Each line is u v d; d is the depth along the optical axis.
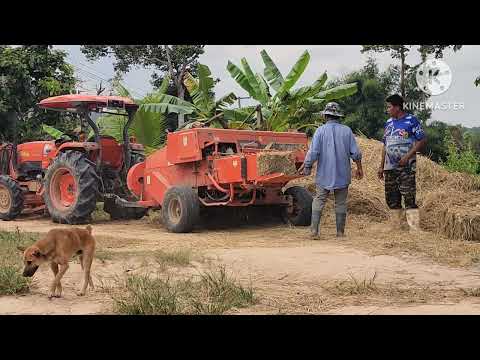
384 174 7.62
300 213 8.62
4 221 10.53
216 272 5.40
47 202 9.96
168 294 4.40
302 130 13.73
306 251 6.27
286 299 4.55
